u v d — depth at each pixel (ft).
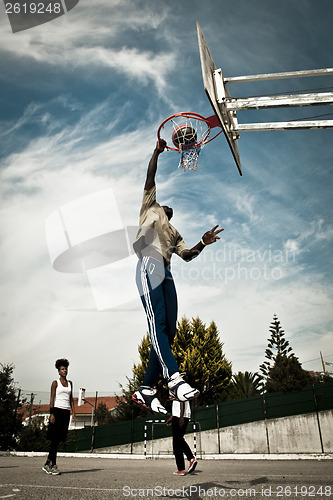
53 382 17.15
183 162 14.25
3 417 60.70
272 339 103.09
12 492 8.46
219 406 60.59
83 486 10.06
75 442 67.15
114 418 85.56
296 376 77.92
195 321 82.17
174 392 6.63
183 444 15.01
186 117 14.23
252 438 56.59
